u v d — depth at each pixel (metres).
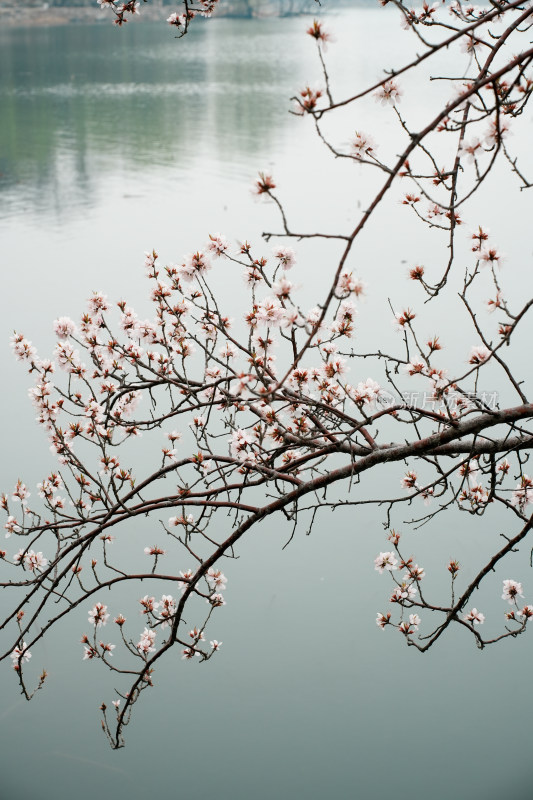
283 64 47.75
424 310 10.96
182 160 21.41
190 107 31.05
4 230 15.45
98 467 8.30
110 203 17.25
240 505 3.65
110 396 4.09
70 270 13.01
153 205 17.00
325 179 18.62
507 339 3.04
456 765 5.82
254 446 3.73
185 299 3.95
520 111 2.59
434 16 2.61
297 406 3.67
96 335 4.03
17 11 81.38
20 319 11.15
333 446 3.61
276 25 86.25
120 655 6.83
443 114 2.07
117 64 49.09
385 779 5.63
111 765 5.88
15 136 25.77
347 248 2.08
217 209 16.47
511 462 7.45
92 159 22.08
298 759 5.86
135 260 13.55
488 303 3.04
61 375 9.56
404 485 3.67
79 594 7.27
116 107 31.50
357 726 6.09
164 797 5.50
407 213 15.30
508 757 5.83
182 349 4.03
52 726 6.18
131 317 4.01
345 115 26.98
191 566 7.53
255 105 31.09
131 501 7.89
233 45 63.09
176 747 6.02
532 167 17.92
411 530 7.77
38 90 37.06
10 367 10.08
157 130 26.23
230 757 5.90
